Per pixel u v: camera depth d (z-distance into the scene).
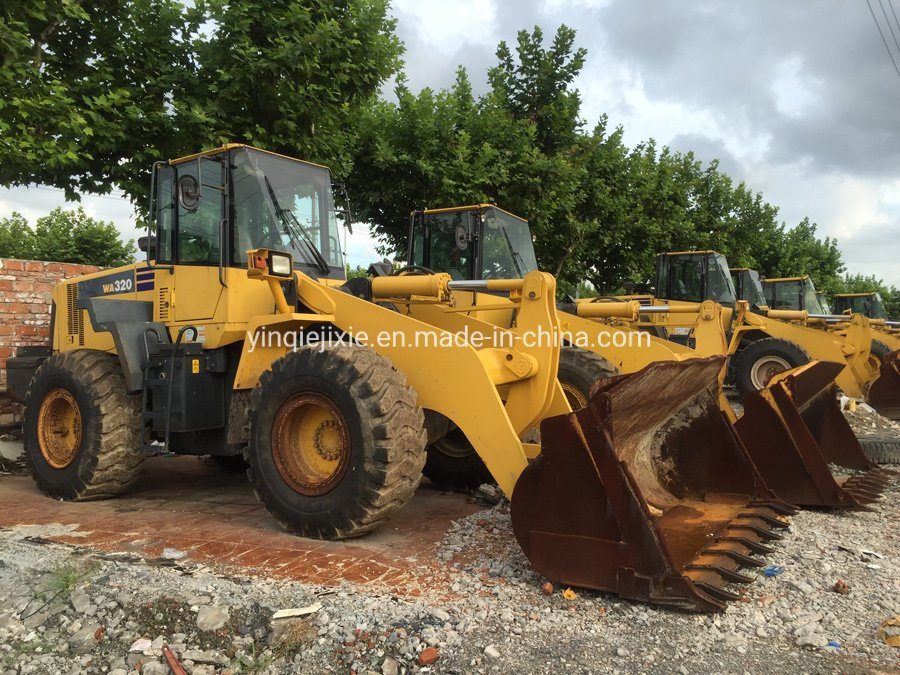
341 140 8.34
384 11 7.90
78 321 5.68
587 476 2.85
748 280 14.21
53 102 6.05
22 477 5.81
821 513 4.34
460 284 4.23
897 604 2.81
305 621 2.60
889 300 44.12
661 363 2.94
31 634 2.71
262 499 3.84
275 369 3.84
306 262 4.73
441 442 5.07
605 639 2.47
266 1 7.18
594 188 12.66
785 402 4.53
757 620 2.63
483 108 11.16
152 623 2.66
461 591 2.89
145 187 7.18
